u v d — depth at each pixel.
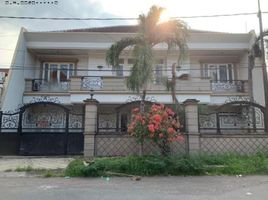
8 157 12.76
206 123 12.36
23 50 19.05
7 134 13.52
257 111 12.96
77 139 13.48
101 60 20.42
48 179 8.60
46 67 20.91
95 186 7.60
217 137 11.74
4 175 9.23
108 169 9.28
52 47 19.48
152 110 10.24
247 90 19.08
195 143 11.40
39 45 19.48
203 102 17.83
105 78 18.09
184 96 17.80
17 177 8.93
